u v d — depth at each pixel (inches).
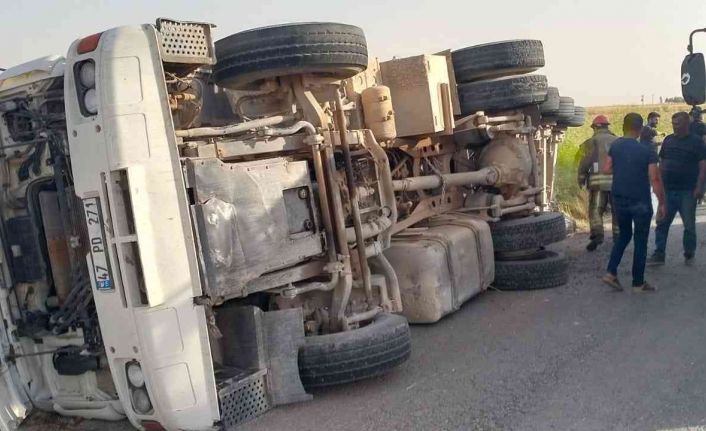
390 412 203.0
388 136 277.3
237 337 208.7
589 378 220.7
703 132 388.5
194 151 199.2
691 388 207.0
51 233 207.2
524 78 354.6
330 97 246.1
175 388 183.5
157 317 181.6
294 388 209.8
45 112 200.4
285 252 215.6
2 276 209.3
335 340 212.7
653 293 325.4
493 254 342.3
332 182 233.3
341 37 227.0
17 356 209.3
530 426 188.1
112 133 178.5
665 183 384.5
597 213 444.8
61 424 211.5
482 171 354.0
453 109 348.8
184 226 185.6
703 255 413.4
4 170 208.8
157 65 185.3
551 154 526.6
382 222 260.8
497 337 272.1
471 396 211.6
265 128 218.4
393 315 238.7
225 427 192.2
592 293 333.7
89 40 184.2
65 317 203.0
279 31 221.6
